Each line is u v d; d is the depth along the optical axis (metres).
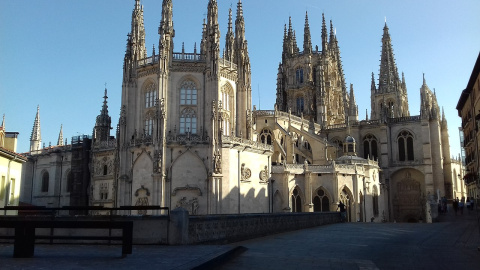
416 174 112.88
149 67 81.50
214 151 75.94
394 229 47.41
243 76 87.31
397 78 149.75
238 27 89.00
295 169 90.88
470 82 75.56
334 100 139.50
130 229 21.41
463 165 139.62
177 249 23.75
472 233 42.31
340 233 41.78
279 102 136.00
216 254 21.22
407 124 114.81
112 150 98.12
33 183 116.75
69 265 17.66
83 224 21.33
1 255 21.48
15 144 67.50
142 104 82.31
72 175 106.75
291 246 29.94
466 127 86.81
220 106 77.94
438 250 28.81
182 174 76.19
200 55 82.06
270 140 105.00
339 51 156.88
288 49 139.88
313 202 91.56
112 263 18.25
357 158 101.69
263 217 38.97
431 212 68.25
